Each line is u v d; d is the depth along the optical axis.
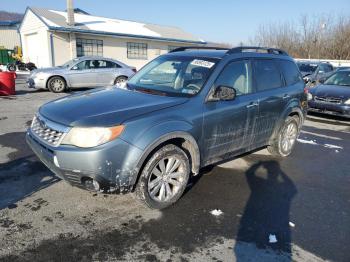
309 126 8.48
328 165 5.37
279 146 5.41
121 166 3.13
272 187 4.34
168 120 3.42
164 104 3.59
